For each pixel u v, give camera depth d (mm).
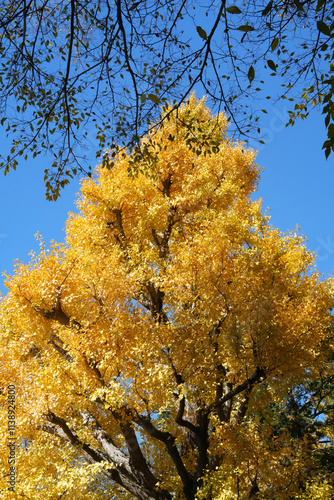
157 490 8297
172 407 9992
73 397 8391
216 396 8453
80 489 8781
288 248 10266
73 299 9008
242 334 7770
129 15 4312
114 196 11555
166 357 7723
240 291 8383
